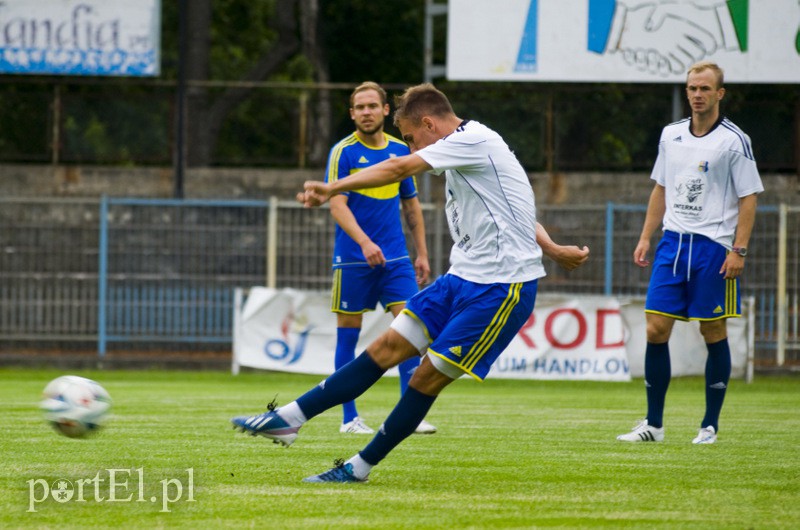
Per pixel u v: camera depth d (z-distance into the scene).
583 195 57.91
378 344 16.28
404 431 16.16
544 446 21.67
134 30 57.91
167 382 44.81
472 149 15.95
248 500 14.79
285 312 47.12
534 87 58.34
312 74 84.44
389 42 90.38
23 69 57.88
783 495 15.62
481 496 15.35
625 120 57.00
